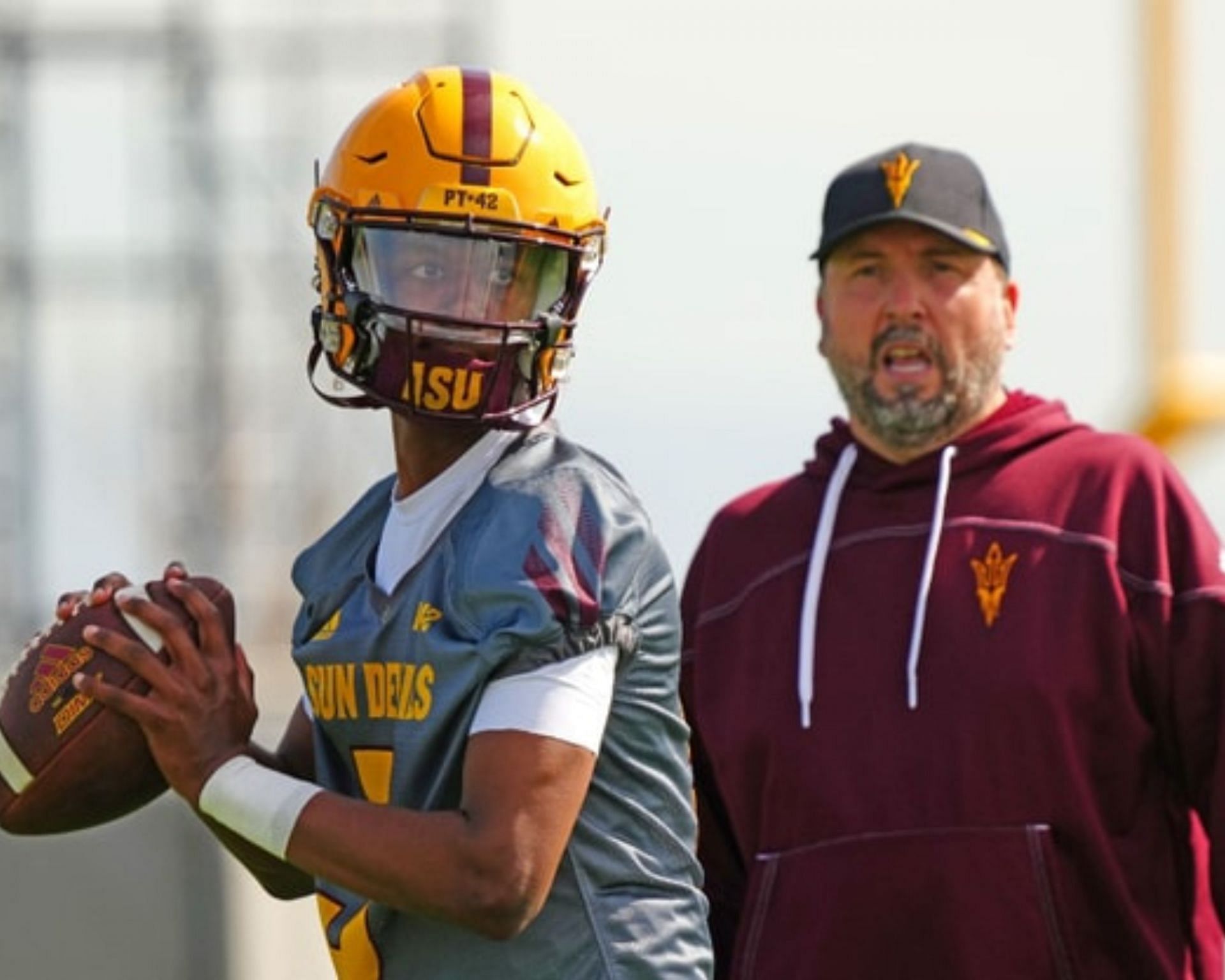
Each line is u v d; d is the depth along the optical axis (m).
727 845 20.42
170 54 62.62
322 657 15.36
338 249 15.34
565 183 15.34
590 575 14.79
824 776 19.59
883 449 20.23
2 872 34.38
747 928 19.80
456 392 15.10
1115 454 19.86
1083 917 19.19
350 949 15.38
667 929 15.19
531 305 15.27
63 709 15.34
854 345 20.12
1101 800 19.27
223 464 62.84
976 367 20.00
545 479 15.07
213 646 15.15
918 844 19.19
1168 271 37.53
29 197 62.59
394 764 15.08
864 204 20.09
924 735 19.38
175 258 62.78
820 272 20.66
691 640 20.62
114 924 34.50
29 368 62.75
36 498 62.47
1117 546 19.53
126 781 15.49
